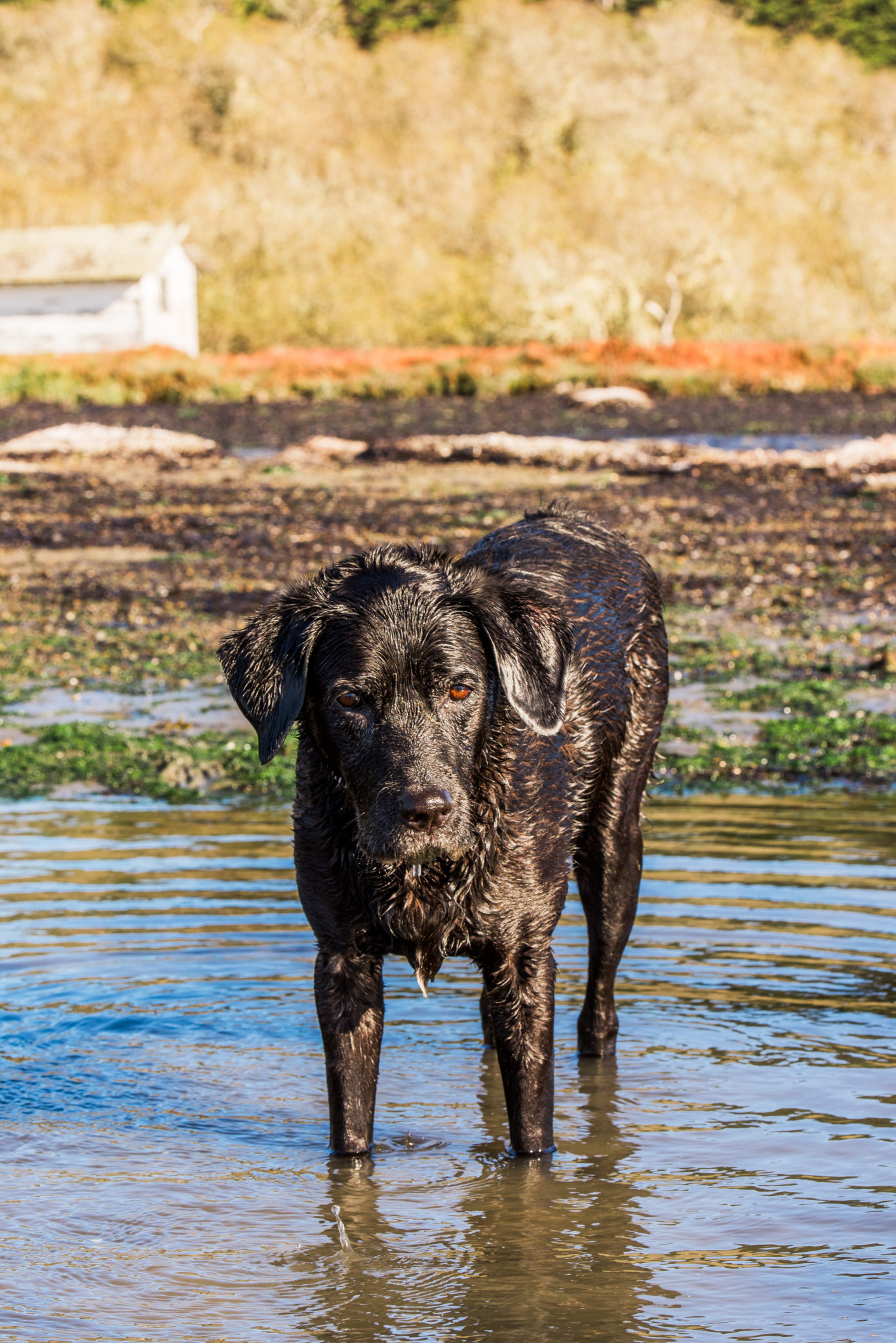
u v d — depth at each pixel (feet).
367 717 15.08
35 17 398.83
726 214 310.45
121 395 177.58
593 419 148.05
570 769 17.81
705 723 39.40
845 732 37.99
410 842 14.49
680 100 393.50
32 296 237.04
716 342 204.03
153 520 83.61
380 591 15.49
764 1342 13.16
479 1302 13.96
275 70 393.09
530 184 336.90
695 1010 21.43
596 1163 17.02
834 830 29.99
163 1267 14.79
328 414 157.58
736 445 124.67
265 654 15.81
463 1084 19.66
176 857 28.55
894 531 75.15
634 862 20.52
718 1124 17.98
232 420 153.17
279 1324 13.64
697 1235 15.25
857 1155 17.01
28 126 367.04
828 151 379.35
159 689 44.32
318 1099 19.13
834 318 274.77
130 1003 21.79
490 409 160.15
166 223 249.75
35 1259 14.96
